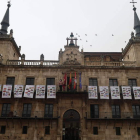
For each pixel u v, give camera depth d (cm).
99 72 3098
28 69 3098
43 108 2889
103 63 3161
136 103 2922
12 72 3075
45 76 3069
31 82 3058
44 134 2748
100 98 2819
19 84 3014
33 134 2741
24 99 2925
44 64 3153
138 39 3341
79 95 2928
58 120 2802
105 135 2748
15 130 2755
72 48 3294
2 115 2853
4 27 3688
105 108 2894
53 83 3061
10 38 3262
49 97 2833
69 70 3095
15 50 3688
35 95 2922
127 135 2748
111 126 2794
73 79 3062
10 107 2886
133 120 2794
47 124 2798
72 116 2886
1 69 3081
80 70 3106
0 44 3253
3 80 3022
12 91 2967
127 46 3531
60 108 2877
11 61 3161
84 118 2819
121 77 3069
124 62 3178
